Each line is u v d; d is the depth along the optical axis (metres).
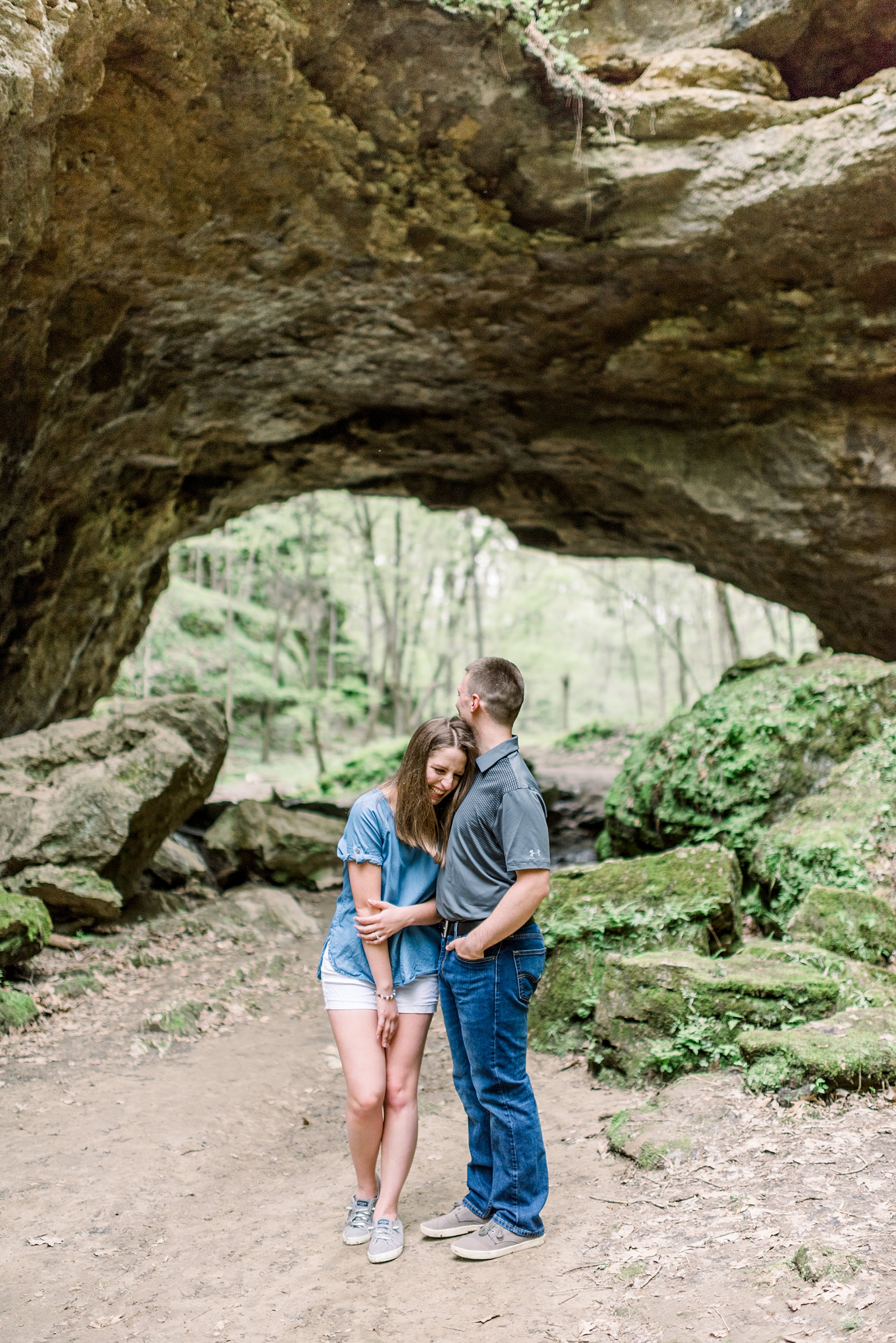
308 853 9.73
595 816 13.23
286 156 7.11
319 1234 3.40
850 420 9.70
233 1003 6.08
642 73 7.60
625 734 22.23
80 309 7.89
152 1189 3.78
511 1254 3.09
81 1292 3.08
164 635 25.41
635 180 7.73
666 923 5.42
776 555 11.22
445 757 3.14
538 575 31.39
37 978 5.97
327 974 3.30
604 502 13.27
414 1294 2.92
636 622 39.03
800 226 7.89
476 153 7.49
